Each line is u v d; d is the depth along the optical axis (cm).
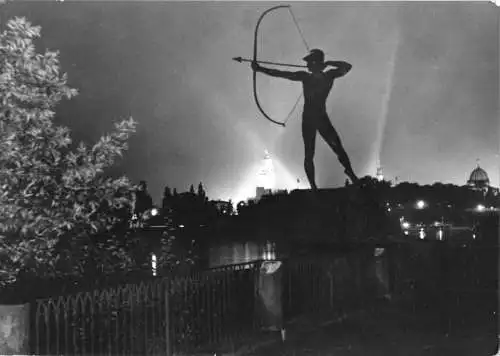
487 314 1404
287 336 1135
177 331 959
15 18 764
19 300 624
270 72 1670
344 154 1794
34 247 798
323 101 1733
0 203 759
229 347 1017
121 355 828
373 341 1130
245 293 1134
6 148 750
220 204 4444
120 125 847
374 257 1595
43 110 790
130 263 945
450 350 1064
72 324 752
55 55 786
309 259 1346
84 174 809
